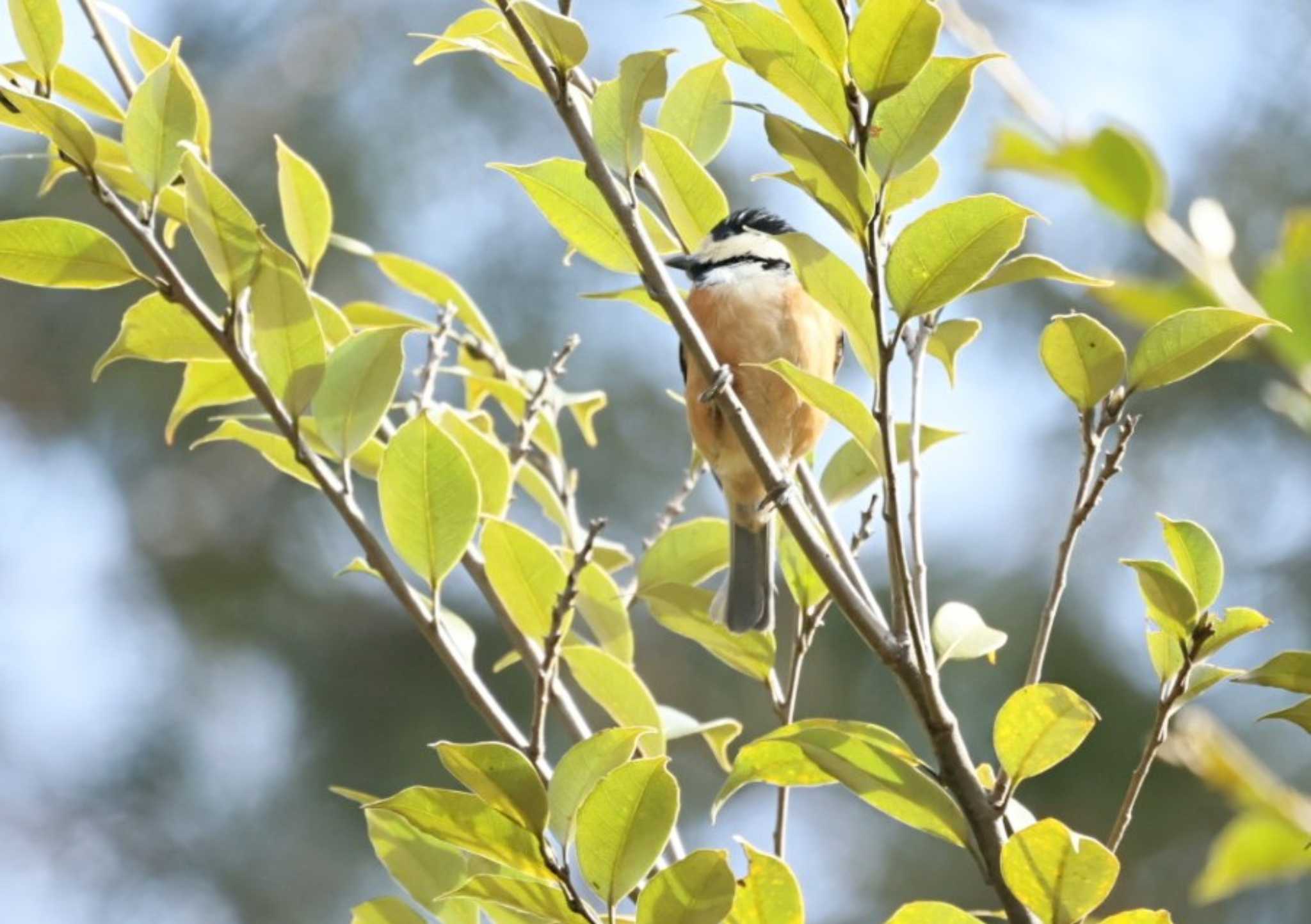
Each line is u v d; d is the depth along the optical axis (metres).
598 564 7.46
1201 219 6.75
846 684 14.66
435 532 5.80
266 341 5.93
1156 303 6.66
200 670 16.03
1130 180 6.67
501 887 4.73
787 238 5.21
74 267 5.82
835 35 4.89
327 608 15.85
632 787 4.61
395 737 15.52
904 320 4.95
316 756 15.70
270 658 15.93
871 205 4.85
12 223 5.71
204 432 16.06
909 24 4.76
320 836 15.62
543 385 7.19
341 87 15.96
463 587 15.39
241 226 5.76
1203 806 14.23
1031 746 4.93
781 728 5.11
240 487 16.17
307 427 6.51
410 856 5.63
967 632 5.84
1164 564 4.88
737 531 8.73
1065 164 6.74
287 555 15.98
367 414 6.06
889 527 4.96
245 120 15.87
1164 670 5.13
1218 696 14.54
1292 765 14.20
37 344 16.08
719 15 4.92
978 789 5.01
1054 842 4.59
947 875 15.72
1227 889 6.30
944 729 5.01
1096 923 4.73
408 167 15.73
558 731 14.77
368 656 15.74
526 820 4.71
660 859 5.64
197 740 16.03
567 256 6.36
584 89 6.67
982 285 5.29
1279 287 6.39
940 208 4.83
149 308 6.27
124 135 5.88
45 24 5.94
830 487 6.81
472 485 5.80
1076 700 4.80
